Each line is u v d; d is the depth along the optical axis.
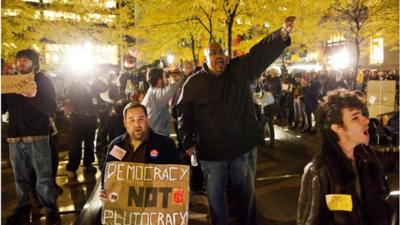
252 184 4.18
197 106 4.00
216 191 4.06
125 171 3.28
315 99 11.34
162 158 3.40
